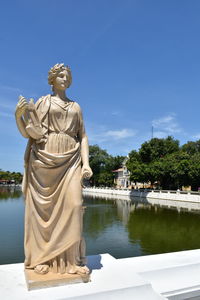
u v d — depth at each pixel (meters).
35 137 4.23
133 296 3.63
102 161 80.06
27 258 4.17
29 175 4.29
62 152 4.32
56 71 4.55
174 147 55.88
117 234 16.58
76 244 4.07
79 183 4.23
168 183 50.47
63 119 4.45
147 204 37.69
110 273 4.18
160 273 4.56
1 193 61.53
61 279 3.76
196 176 42.53
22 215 23.92
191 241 14.68
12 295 3.46
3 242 13.73
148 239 15.13
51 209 4.15
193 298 4.41
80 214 4.07
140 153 55.84
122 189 59.44
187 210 30.12
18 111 4.09
